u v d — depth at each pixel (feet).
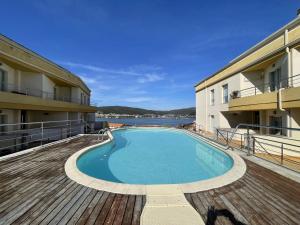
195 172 27.50
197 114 85.56
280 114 37.09
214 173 27.17
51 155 27.58
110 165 30.63
